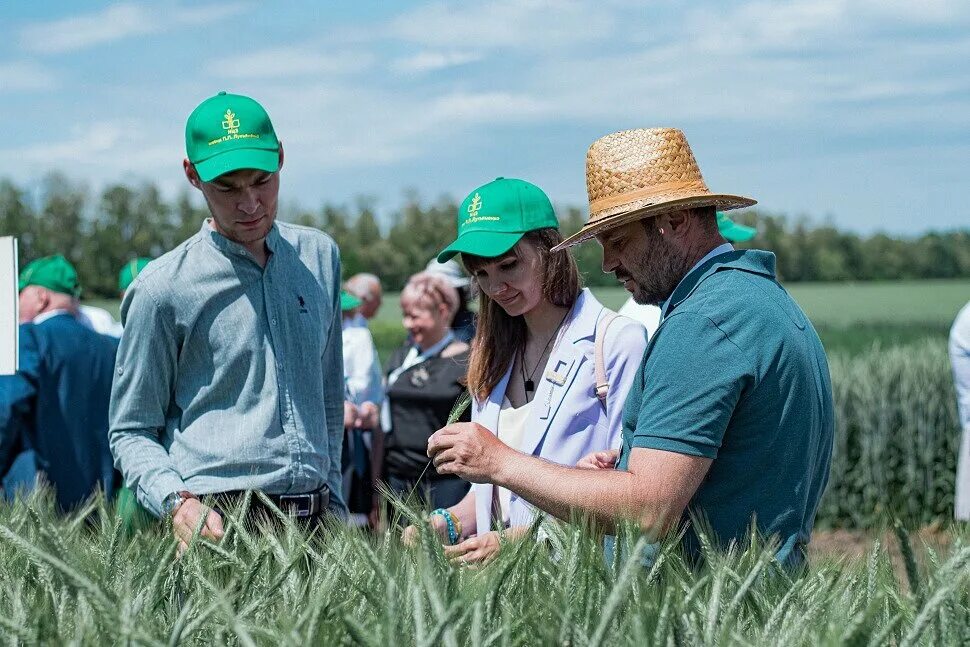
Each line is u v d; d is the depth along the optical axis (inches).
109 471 189.9
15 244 105.0
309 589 60.3
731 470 76.1
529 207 107.7
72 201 2027.6
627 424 82.3
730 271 78.4
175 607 59.8
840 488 330.0
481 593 55.6
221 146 98.8
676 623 51.4
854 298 2153.1
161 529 73.0
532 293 107.6
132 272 193.6
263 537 68.6
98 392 189.5
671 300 80.9
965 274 2669.8
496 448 77.9
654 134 83.3
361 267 2156.7
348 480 210.2
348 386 207.2
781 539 75.7
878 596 57.2
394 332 1121.4
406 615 52.8
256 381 105.5
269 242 107.9
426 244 2212.1
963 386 213.5
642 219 82.3
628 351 105.8
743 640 50.8
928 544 65.5
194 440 104.7
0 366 104.7
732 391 73.4
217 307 104.4
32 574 62.6
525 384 112.4
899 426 325.1
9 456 182.1
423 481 180.5
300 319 109.2
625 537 62.4
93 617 54.3
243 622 54.0
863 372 335.3
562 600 54.1
